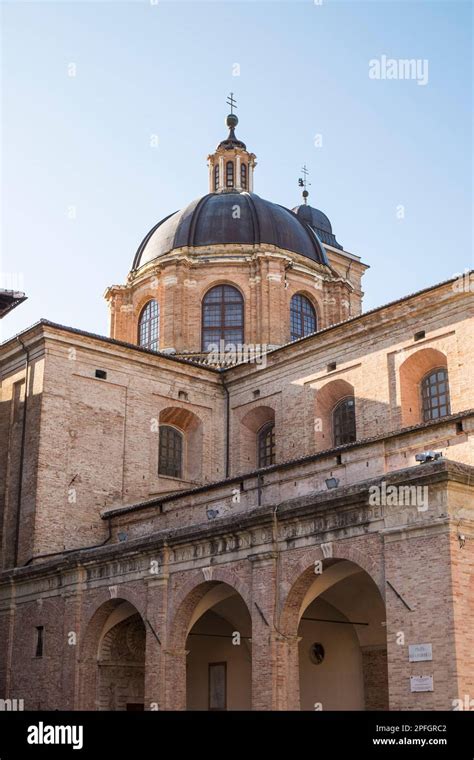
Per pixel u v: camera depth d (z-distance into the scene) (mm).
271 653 26984
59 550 38406
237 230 50219
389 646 24188
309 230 52844
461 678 22609
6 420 41781
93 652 34094
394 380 37344
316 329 50562
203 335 48969
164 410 43812
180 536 30766
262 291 48469
